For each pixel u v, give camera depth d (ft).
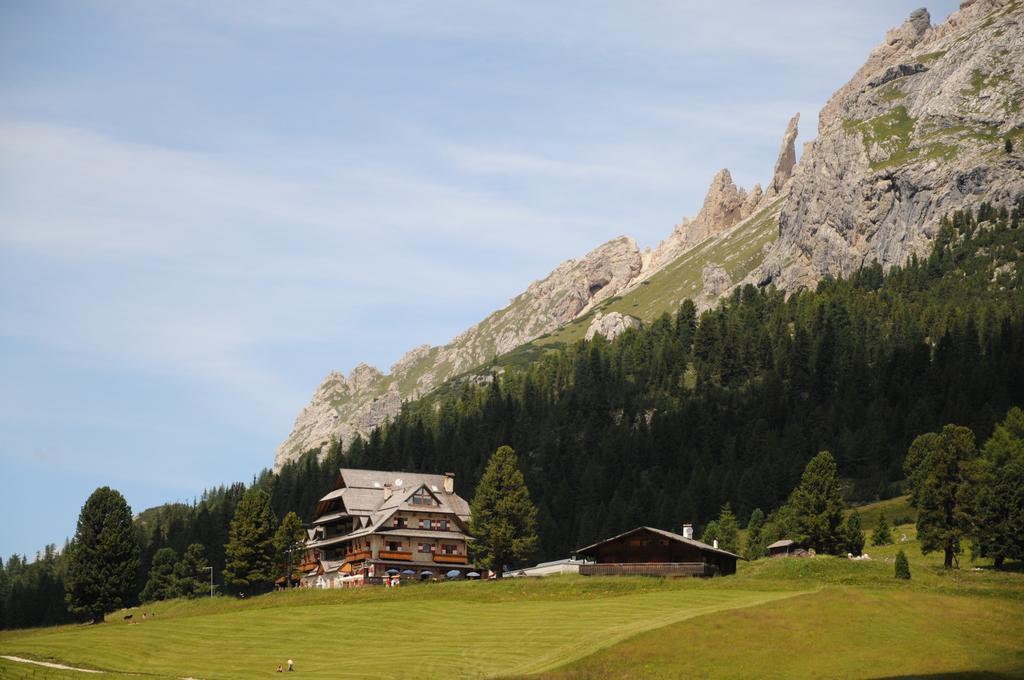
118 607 556.92
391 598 439.63
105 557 555.28
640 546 482.69
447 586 449.06
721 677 277.85
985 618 319.68
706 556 473.67
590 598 404.77
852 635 303.89
